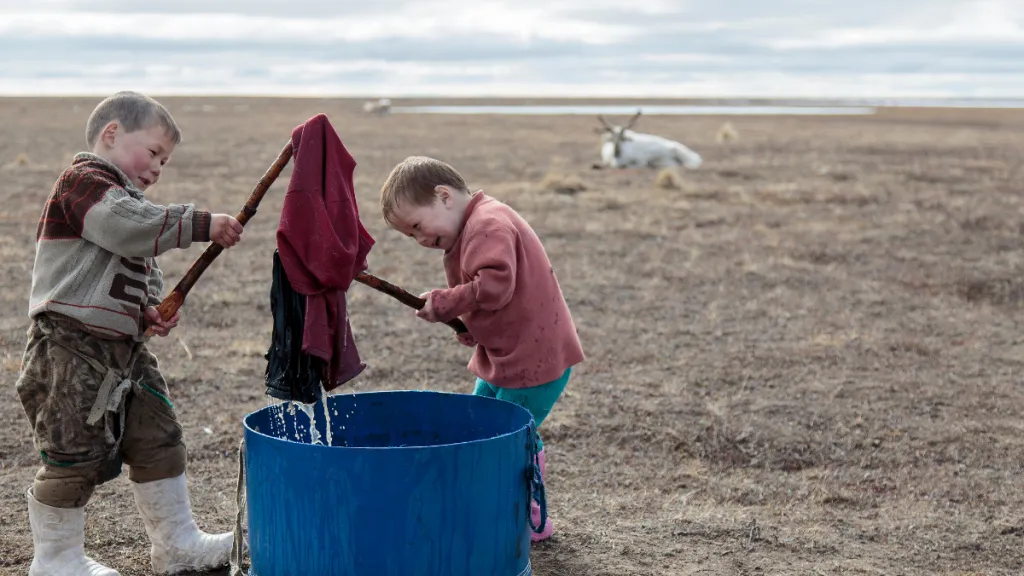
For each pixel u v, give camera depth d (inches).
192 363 251.1
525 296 137.9
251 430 118.2
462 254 134.1
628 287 358.6
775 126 1595.7
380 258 402.6
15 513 159.9
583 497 174.9
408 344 276.4
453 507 111.4
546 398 144.6
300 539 113.0
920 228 490.3
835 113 2513.5
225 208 526.0
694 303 335.6
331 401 137.4
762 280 373.7
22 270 362.3
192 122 1418.6
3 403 214.2
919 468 192.5
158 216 119.1
